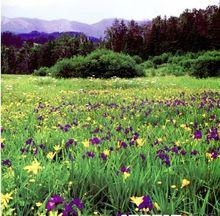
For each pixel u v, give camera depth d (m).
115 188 3.95
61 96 12.81
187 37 46.47
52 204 3.35
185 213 3.51
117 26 51.34
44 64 77.25
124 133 6.32
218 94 13.02
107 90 15.62
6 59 78.06
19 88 15.73
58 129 6.75
